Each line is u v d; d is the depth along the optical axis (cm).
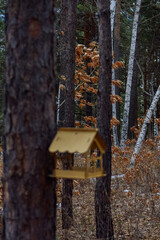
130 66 1566
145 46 2694
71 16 900
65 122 886
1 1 1661
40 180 353
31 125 351
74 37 902
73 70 894
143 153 1167
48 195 360
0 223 692
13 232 352
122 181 984
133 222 755
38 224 350
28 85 352
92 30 1802
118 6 1959
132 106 2302
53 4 373
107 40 722
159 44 2647
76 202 898
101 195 684
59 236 746
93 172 382
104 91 712
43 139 357
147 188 826
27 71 352
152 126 2895
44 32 360
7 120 361
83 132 370
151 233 713
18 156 351
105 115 707
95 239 666
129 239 668
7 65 365
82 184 928
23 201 348
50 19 367
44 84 359
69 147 354
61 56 955
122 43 2545
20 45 354
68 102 884
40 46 356
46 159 360
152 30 2517
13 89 356
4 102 369
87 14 1664
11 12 361
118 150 1068
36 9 355
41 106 356
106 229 670
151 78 2725
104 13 723
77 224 748
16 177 351
